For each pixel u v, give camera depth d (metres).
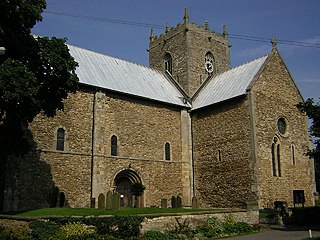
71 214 18.34
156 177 30.12
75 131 26.20
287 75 32.00
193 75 39.00
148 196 29.19
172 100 33.25
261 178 27.38
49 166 24.47
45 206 23.78
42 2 18.09
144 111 30.70
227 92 31.59
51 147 24.84
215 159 30.80
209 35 41.91
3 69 15.90
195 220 19.98
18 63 16.50
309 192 30.95
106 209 21.84
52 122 25.22
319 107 21.58
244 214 22.77
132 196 28.80
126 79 31.98
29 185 23.27
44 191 23.91
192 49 39.91
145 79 34.78
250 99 28.59
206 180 31.27
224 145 30.19
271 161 28.55
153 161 30.22
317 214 27.06
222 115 30.92
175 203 29.11
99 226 16.22
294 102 31.83
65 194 24.80
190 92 37.84
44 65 18.64
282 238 18.19
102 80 29.09
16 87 15.86
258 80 29.50
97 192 25.89
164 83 37.00
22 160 23.20
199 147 32.56
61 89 19.62
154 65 44.06
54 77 19.02
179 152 32.50
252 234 20.16
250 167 27.61
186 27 40.09
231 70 36.00
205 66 40.50
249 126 28.28
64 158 25.27
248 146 28.08
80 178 25.73
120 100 29.23
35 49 18.38
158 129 31.33
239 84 31.30
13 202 22.14
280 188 28.61
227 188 29.23
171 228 18.67
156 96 32.12
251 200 27.11
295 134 31.16
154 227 18.05
